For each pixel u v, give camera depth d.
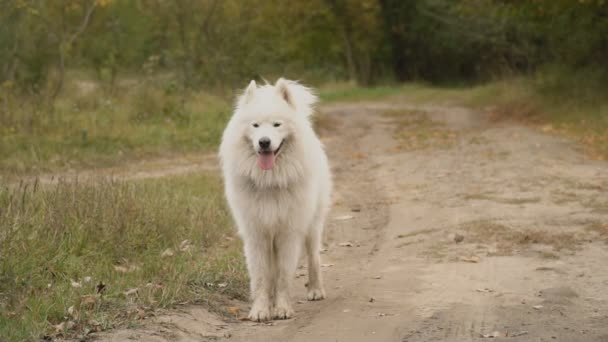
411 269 8.25
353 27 57.62
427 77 62.31
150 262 8.08
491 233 9.59
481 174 14.44
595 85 25.41
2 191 9.44
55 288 6.91
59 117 19.50
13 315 6.07
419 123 27.39
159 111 22.48
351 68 57.62
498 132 22.33
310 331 6.21
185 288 7.29
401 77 61.94
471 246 9.08
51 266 7.41
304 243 7.47
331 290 7.71
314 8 55.53
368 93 46.94
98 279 7.36
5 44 21.69
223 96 26.86
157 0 28.94
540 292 7.02
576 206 10.98
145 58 28.83
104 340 5.75
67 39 24.78
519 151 17.38
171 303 6.78
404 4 57.38
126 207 9.29
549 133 21.09
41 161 15.87
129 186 10.73
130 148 18.56
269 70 29.41
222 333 6.27
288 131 6.82
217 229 10.05
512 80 37.09
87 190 9.49
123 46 28.58
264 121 6.77
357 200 12.91
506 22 38.72
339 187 14.38
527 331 5.88
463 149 18.56
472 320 6.26
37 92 21.98
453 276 7.81
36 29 23.69
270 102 6.88
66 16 25.28
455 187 13.23
